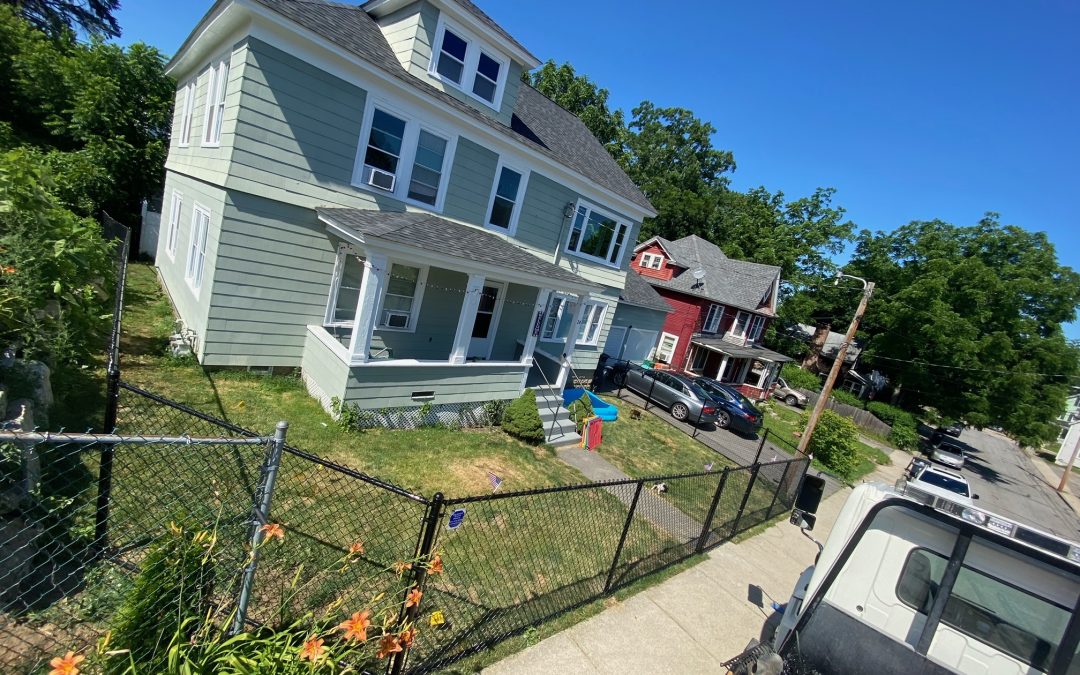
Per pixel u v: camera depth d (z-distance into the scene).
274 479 3.30
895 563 3.87
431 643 4.50
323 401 9.36
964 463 33.66
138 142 19.70
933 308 33.47
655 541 8.06
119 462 5.35
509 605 5.41
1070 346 33.44
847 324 46.00
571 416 13.09
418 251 8.93
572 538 7.25
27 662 3.12
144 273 15.99
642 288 25.00
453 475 8.30
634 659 5.25
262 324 9.66
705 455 14.98
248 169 8.77
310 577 4.61
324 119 9.38
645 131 56.75
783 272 44.78
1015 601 3.49
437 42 10.55
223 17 8.78
